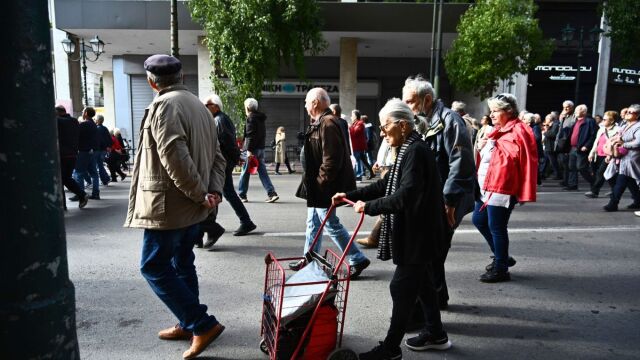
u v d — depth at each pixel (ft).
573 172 36.55
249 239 21.11
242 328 12.47
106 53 68.33
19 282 4.87
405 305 10.02
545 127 44.29
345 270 15.96
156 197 10.07
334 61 69.56
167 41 59.00
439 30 46.06
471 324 12.82
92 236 21.72
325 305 9.93
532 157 14.80
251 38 43.96
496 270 15.84
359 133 42.19
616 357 11.14
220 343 11.65
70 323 5.30
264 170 30.22
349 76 57.41
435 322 11.23
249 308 13.74
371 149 47.65
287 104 70.03
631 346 11.66
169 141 9.72
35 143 4.92
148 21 51.31
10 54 4.73
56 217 5.16
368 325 12.67
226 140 20.40
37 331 4.95
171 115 9.87
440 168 12.36
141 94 70.03
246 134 29.17
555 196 33.58
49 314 5.03
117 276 16.30
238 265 17.52
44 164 5.00
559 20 67.51
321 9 48.49
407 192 9.40
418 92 12.34
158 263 10.46
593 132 34.45
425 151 9.84
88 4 50.62
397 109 9.98
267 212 27.09
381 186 10.94
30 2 4.83
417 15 52.80
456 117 12.03
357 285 15.52
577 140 35.09
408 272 9.96
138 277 16.21
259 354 11.13
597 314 13.48
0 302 4.84
